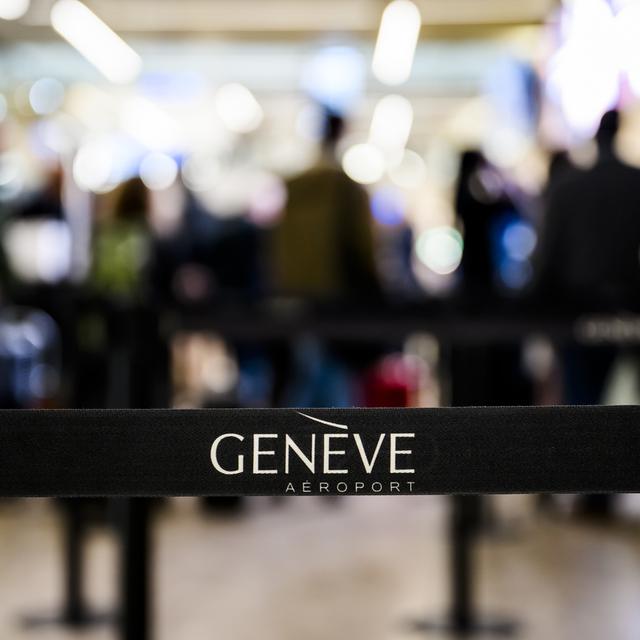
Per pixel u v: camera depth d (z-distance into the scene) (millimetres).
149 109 9602
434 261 7668
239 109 9844
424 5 6766
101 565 3551
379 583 3262
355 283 3834
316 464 1044
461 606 2797
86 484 1039
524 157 6480
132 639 1989
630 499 5121
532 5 6617
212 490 1041
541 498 4844
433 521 4395
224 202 7258
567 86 5621
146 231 4137
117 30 7234
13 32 7105
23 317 4367
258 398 5027
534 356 4438
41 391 4562
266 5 7035
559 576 3377
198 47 7723
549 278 3568
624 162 3570
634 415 1052
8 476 1034
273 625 2758
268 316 2428
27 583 3266
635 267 3525
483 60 7984
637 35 5289
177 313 2412
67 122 8680
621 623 2814
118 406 2031
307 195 3816
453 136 10984
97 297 2801
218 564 3498
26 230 4113
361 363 4312
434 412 1046
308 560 3580
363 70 8328
